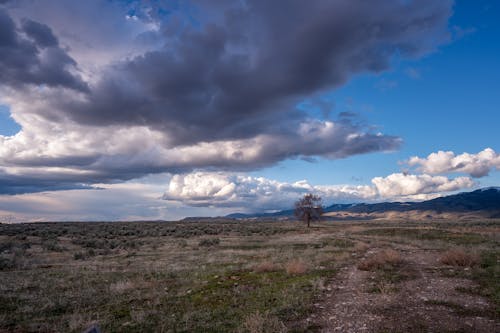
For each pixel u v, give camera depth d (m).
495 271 13.33
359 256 21.17
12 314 10.61
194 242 39.41
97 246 34.75
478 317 8.27
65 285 14.91
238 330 8.19
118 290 13.46
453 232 36.09
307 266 16.81
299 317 9.00
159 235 52.50
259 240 41.12
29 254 27.44
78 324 9.16
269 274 15.77
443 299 9.96
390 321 8.28
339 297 10.94
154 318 9.72
